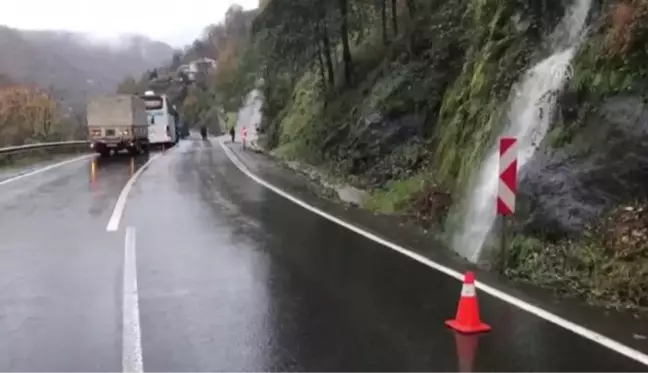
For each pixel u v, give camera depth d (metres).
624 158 8.59
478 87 13.83
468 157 12.79
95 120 37.38
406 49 23.20
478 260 9.44
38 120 80.81
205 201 16.11
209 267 9.10
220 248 10.41
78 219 13.49
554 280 8.00
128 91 152.88
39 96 84.94
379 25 30.36
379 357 5.71
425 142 18.53
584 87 9.72
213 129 109.44
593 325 6.50
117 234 11.67
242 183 20.48
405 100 19.91
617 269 7.68
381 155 19.48
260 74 50.16
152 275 8.66
